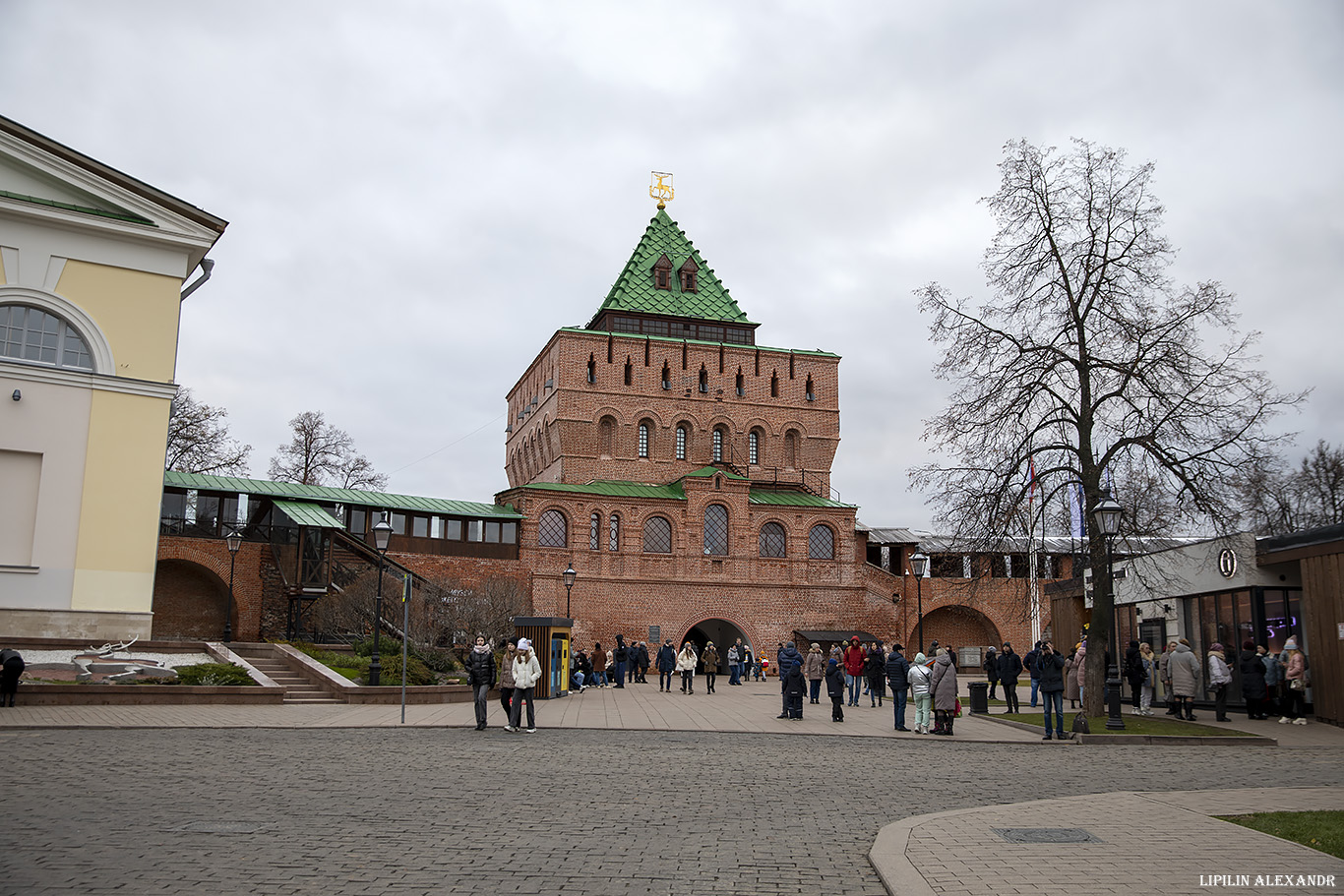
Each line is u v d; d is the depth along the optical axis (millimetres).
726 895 8133
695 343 66062
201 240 32812
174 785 12930
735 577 59250
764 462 66688
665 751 18547
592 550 56719
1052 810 11688
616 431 63438
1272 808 11961
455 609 44281
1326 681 26547
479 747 18500
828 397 68625
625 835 10359
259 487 48281
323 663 33438
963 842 9797
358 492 51375
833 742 21750
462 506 54719
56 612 29500
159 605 45625
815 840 10383
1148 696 29703
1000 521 29047
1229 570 30859
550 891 8086
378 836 10000
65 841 9391
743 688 44938
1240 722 27047
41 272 30516
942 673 24016
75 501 30141
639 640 56875
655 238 72312
